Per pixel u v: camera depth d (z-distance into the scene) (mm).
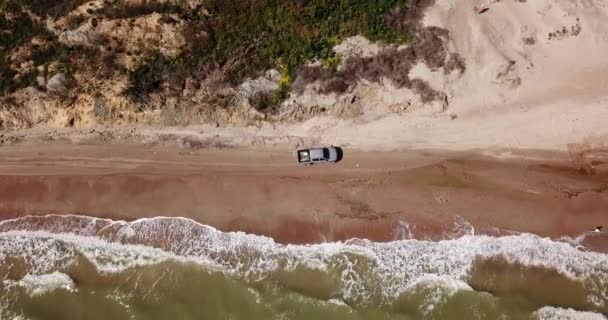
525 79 28297
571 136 27906
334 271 28047
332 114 28688
